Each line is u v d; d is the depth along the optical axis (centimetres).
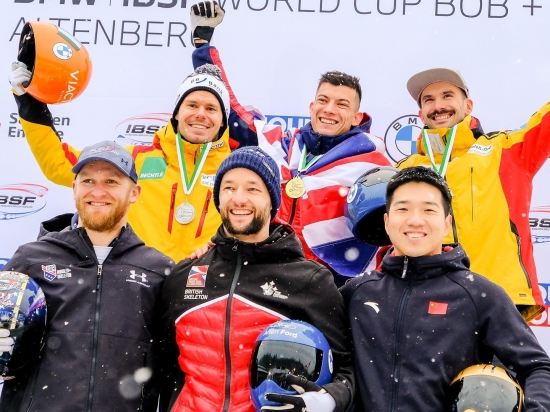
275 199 302
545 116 388
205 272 295
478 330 272
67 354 283
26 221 490
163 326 295
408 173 290
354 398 276
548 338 457
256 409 265
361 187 353
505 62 488
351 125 433
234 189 295
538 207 467
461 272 282
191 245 386
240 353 277
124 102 499
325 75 432
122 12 506
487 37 491
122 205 309
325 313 284
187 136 401
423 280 283
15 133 496
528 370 260
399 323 275
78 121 498
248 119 440
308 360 256
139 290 299
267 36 500
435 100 422
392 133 491
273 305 284
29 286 283
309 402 248
